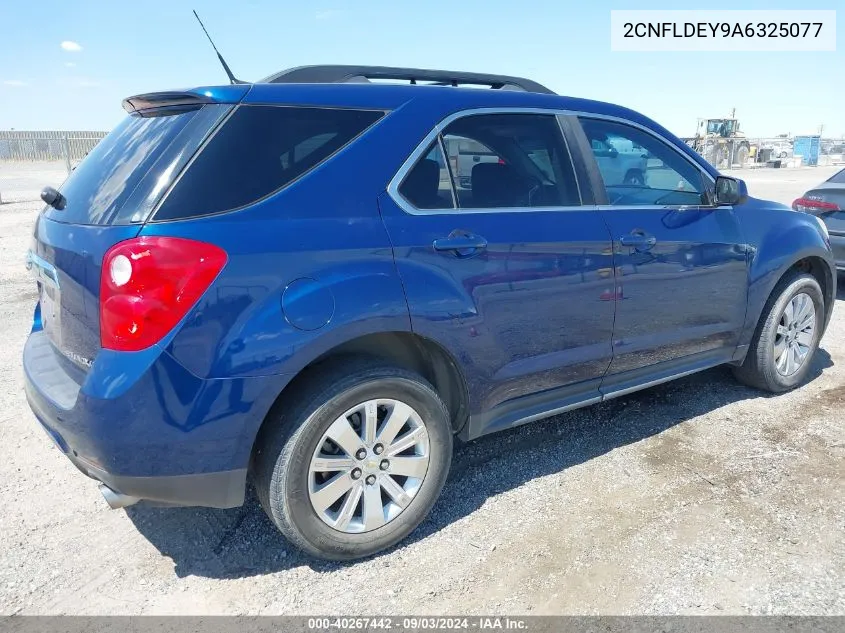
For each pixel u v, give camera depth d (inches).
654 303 139.6
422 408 108.2
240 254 90.4
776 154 1695.4
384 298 100.5
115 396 85.4
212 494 94.0
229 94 98.7
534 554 108.4
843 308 265.0
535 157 125.8
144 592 100.1
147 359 85.9
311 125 102.9
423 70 127.7
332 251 97.6
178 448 89.2
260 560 108.1
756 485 128.6
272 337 91.5
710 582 100.7
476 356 113.8
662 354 146.1
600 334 132.1
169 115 101.7
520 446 147.5
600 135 137.5
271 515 99.6
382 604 97.3
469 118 118.0
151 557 108.7
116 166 100.7
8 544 111.2
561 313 124.4
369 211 103.0
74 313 95.5
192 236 88.2
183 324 86.8
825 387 179.9
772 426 154.9
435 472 112.0
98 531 115.7
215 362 88.8
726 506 121.3
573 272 124.3
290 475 96.9
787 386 174.6
